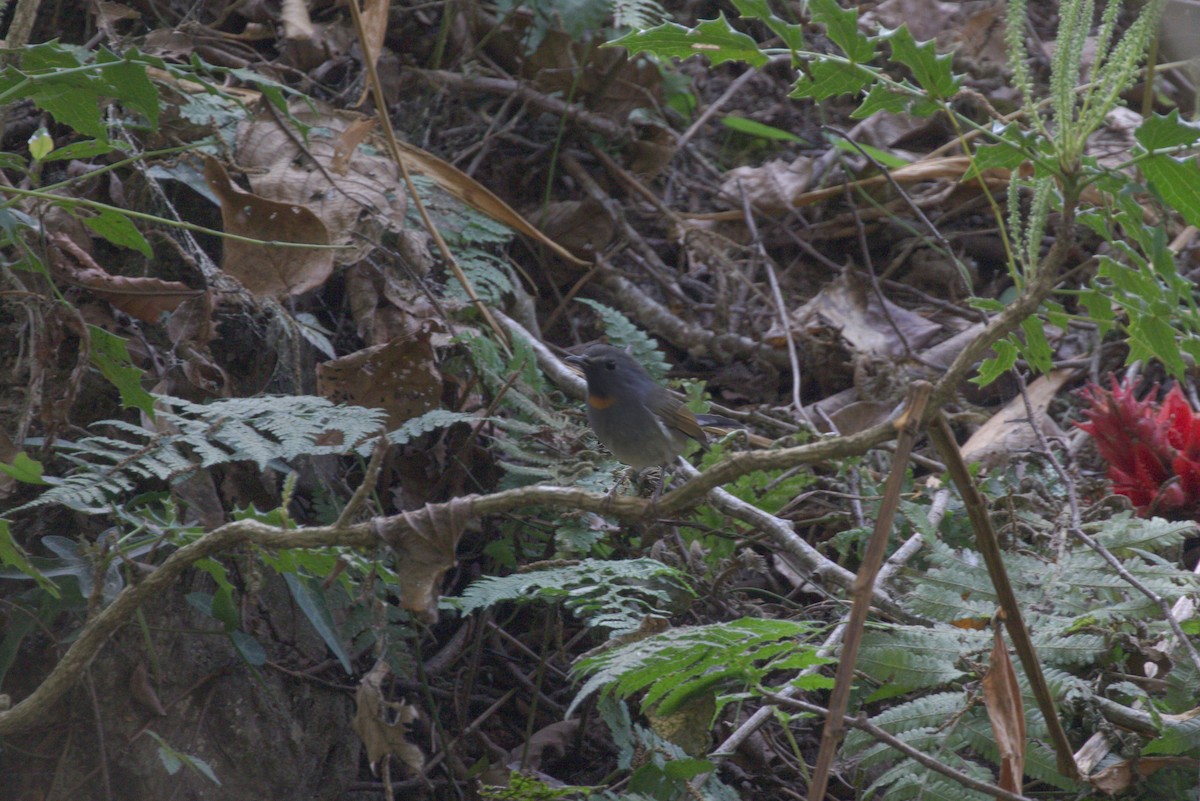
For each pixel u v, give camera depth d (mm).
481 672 7625
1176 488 7328
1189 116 11875
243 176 7930
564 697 7508
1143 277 5020
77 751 5934
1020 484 7730
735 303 10453
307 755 6625
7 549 4949
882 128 11797
